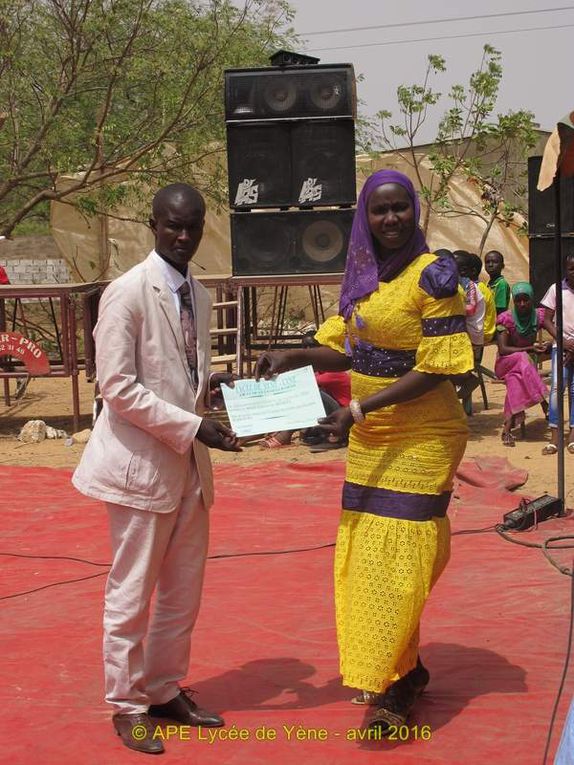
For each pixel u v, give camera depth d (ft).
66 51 50.90
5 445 36.19
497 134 51.85
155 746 12.96
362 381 13.35
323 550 21.88
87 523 24.72
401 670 13.20
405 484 13.03
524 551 21.35
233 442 12.82
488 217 58.80
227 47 49.44
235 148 36.83
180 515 13.37
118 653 13.03
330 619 17.72
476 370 37.65
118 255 61.05
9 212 68.95
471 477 27.35
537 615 17.56
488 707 14.07
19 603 19.34
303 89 36.35
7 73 51.75
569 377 31.32
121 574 13.06
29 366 36.86
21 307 44.14
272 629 17.31
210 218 61.00
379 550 13.00
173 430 12.71
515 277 59.11
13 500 27.27
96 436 13.26
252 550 22.07
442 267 12.60
